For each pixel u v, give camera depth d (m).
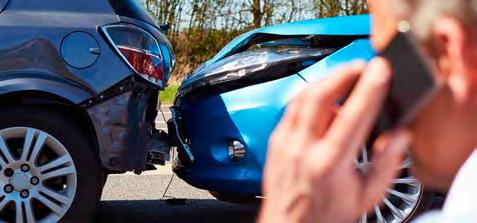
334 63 4.15
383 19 0.93
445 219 0.96
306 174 0.86
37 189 3.95
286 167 0.87
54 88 3.89
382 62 0.87
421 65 0.86
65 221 3.96
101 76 3.97
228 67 4.25
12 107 3.91
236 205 5.51
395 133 0.88
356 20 4.32
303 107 0.88
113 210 5.30
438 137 0.90
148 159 4.26
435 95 0.87
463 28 0.86
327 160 0.85
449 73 0.88
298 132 0.87
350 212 0.87
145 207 5.41
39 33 3.92
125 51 4.03
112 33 4.02
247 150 4.14
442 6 0.87
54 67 3.93
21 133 3.92
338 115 0.87
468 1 0.86
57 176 3.96
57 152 3.96
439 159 0.92
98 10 4.06
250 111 4.14
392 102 0.86
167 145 4.35
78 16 4.02
